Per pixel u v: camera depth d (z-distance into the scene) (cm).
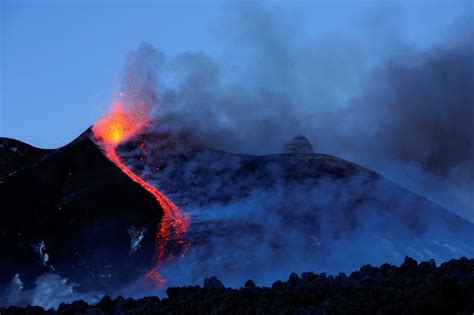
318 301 2259
